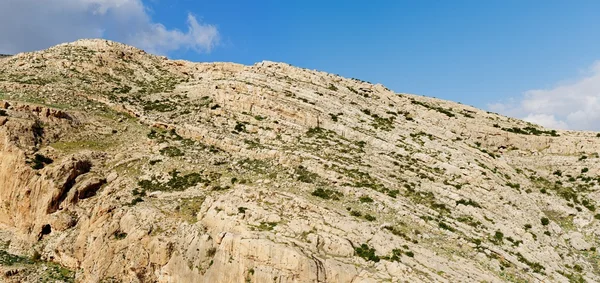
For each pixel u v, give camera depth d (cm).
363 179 5747
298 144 6581
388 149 6831
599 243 5425
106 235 4803
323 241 4228
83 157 5853
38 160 5597
